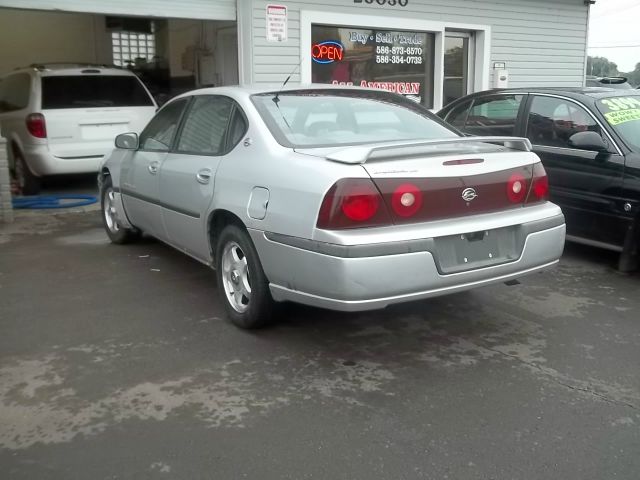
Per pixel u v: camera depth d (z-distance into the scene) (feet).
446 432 10.53
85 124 30.81
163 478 9.38
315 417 11.02
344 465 9.66
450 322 15.23
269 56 33.32
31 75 31.17
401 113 16.42
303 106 15.34
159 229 18.75
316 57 35.27
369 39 37.06
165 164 17.51
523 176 13.73
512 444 10.17
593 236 19.25
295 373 12.66
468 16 40.04
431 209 12.44
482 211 13.12
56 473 9.50
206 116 16.60
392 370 12.78
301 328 14.87
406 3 37.24
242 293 14.67
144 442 10.29
